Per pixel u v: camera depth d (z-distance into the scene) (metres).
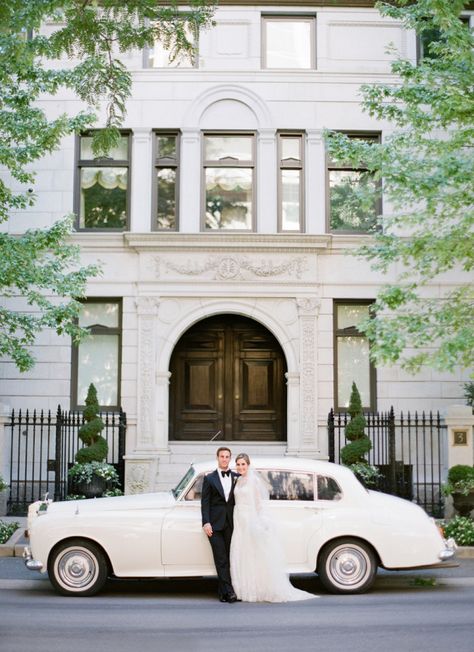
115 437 17.27
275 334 17.28
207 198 17.89
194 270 17.25
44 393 17.19
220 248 17.25
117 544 9.21
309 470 9.49
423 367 17.38
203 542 9.22
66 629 7.68
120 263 17.41
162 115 17.80
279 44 18.31
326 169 17.89
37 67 13.77
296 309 17.30
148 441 16.81
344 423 17.02
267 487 9.41
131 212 17.62
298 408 17.03
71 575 9.37
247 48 17.98
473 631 7.57
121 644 7.09
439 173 11.38
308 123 17.84
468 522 12.81
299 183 17.94
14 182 17.48
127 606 8.84
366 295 17.44
